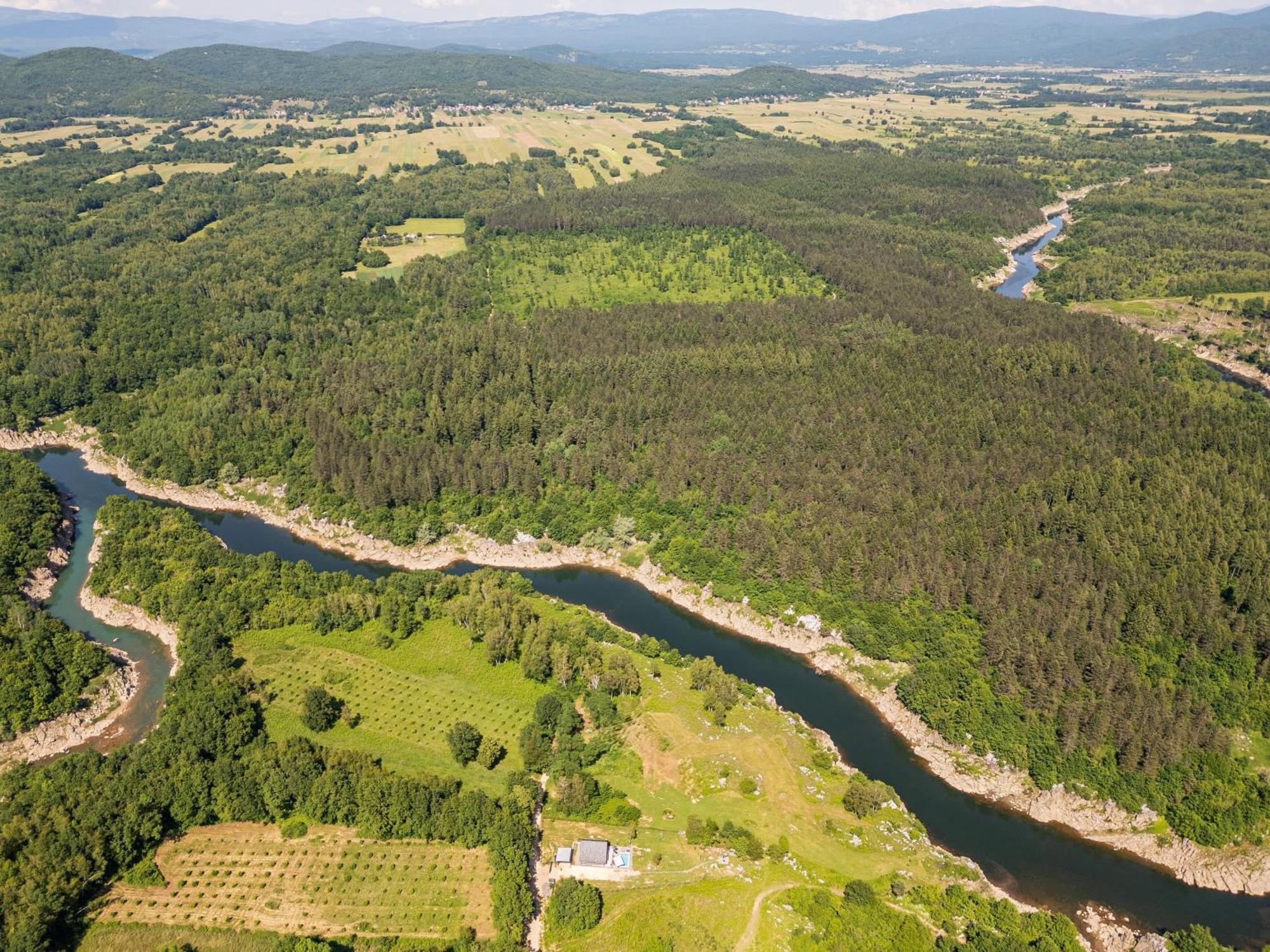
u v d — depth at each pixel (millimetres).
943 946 101625
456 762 131125
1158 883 117062
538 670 146625
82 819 113000
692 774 129250
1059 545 165625
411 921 106562
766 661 159500
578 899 105625
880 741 141000
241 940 103625
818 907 106875
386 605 160250
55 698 142750
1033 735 134375
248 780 121000
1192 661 142375
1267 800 122375
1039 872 118250
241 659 152750
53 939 102875
